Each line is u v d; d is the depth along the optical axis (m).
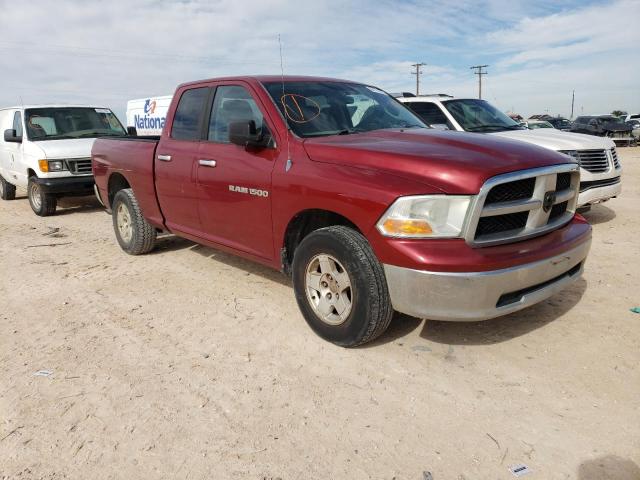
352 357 3.68
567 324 4.05
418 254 3.18
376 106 4.95
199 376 3.50
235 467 2.62
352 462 2.63
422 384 3.31
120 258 6.48
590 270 5.32
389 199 3.27
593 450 2.65
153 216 5.93
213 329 4.23
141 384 3.42
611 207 8.80
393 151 3.55
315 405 3.13
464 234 3.16
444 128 5.11
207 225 5.03
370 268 3.43
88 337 4.15
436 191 3.18
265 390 3.31
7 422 3.05
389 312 3.52
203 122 5.03
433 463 2.61
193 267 5.94
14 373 3.61
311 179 3.75
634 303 4.42
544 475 2.50
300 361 3.66
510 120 9.23
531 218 3.44
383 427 2.90
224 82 4.89
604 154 7.30
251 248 4.56
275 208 4.10
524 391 3.19
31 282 5.61
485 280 3.14
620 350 3.62
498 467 2.56
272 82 4.61
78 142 9.97
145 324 4.38
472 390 3.22
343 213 3.53
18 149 10.41
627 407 2.98
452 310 3.20
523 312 4.30
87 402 3.23
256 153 4.33
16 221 9.54
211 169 4.74
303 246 3.86
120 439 2.87
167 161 5.37
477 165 3.24
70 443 2.85
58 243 7.50
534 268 3.31
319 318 3.89
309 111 4.41
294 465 2.63
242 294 5.00
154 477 2.58
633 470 2.51
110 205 6.96
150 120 17.52
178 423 2.99
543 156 3.59
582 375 3.33
